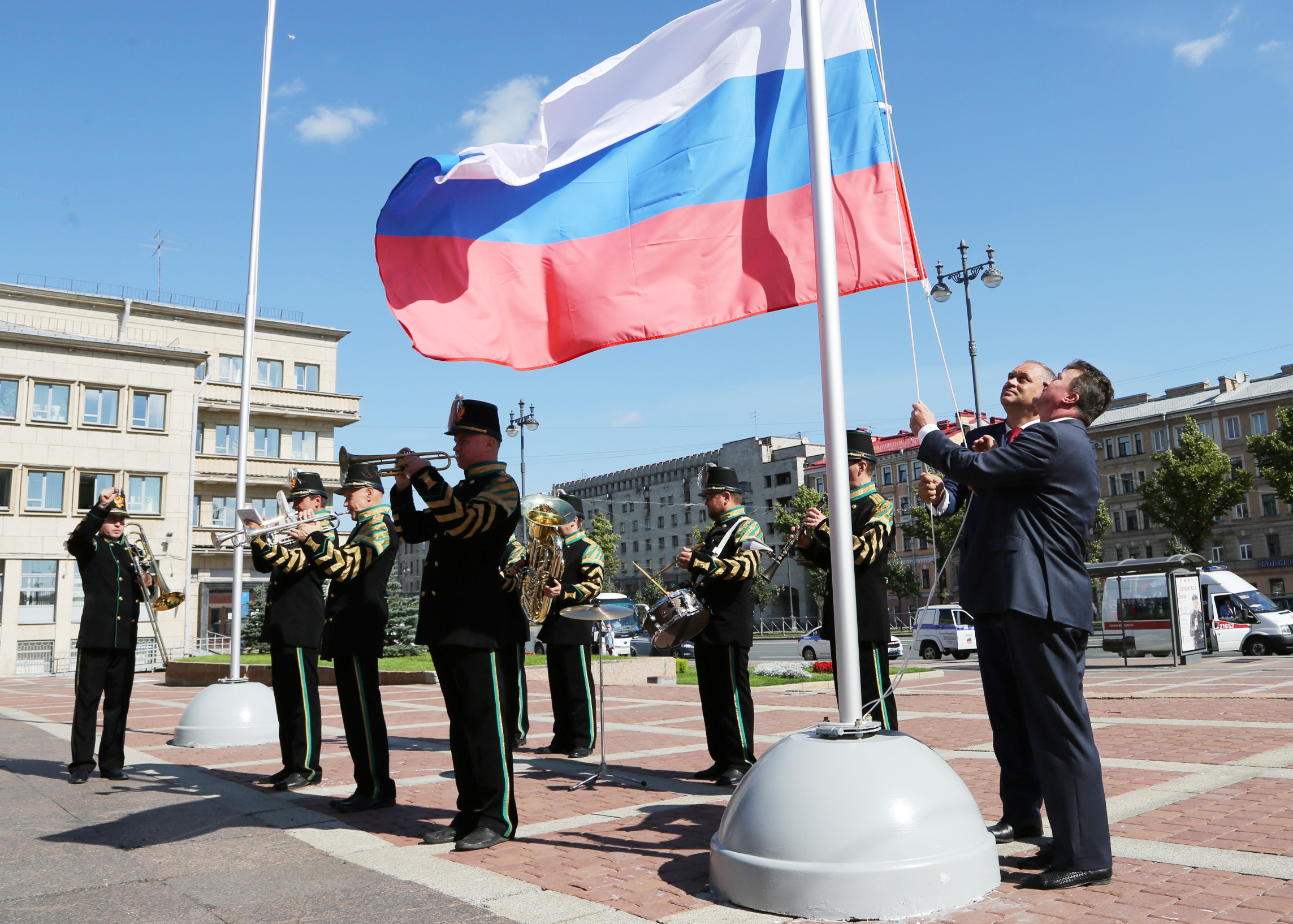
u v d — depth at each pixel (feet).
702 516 318.04
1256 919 10.84
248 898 12.92
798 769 12.71
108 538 25.02
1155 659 90.74
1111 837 14.94
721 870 12.60
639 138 19.84
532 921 11.66
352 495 20.10
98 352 132.46
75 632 127.24
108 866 14.87
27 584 124.36
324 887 13.39
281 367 166.71
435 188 19.76
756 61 19.34
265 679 67.26
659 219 19.26
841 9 18.88
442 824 17.65
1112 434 238.07
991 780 20.48
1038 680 13.09
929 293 17.37
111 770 24.38
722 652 21.67
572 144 20.20
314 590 23.06
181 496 136.56
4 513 123.75
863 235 17.80
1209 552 218.59
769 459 296.10
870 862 11.72
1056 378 14.55
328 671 64.90
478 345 19.45
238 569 33.14
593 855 14.96
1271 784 18.66
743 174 18.94
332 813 18.90
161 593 25.90
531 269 19.70
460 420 16.88
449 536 16.39
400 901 12.59
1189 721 30.53
